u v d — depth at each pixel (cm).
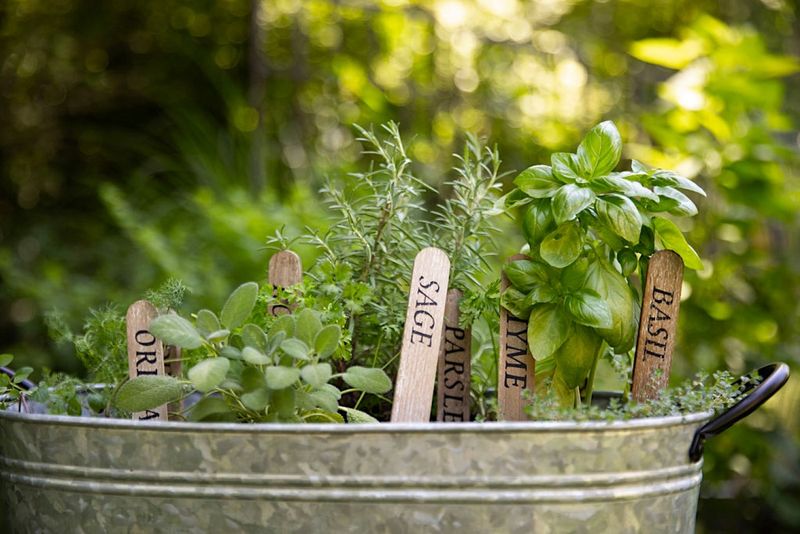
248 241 194
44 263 246
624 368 90
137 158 288
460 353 87
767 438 179
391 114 257
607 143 79
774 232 199
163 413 82
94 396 86
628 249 81
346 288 85
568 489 66
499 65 260
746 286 184
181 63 293
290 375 67
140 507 67
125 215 216
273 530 65
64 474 69
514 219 95
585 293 77
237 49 289
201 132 270
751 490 192
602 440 66
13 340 240
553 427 64
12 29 284
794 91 228
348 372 73
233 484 65
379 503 64
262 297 84
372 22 263
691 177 175
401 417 77
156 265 211
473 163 111
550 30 260
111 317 89
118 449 67
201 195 216
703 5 255
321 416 76
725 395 76
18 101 290
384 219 89
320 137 266
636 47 185
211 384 66
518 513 65
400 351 86
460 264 90
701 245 178
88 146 294
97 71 295
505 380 81
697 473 74
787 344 182
